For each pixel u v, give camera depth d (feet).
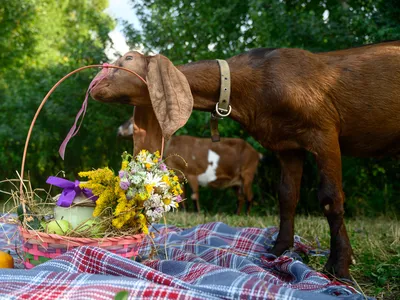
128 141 29.58
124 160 8.82
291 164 11.95
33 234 8.30
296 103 10.34
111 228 8.79
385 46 11.07
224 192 29.14
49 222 8.77
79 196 8.89
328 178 10.43
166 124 9.91
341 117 10.66
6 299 6.59
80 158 30.04
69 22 52.08
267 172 27.78
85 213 8.80
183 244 12.07
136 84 10.57
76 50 30.55
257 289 6.83
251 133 11.34
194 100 10.94
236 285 6.98
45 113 28.96
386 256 12.22
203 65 10.91
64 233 8.48
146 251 11.21
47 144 30.07
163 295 6.48
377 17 22.39
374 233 15.60
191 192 28.48
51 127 29.09
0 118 30.58
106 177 8.87
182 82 10.24
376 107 10.54
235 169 25.32
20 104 29.25
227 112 11.05
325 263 11.25
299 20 24.53
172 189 9.12
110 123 28.55
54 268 7.54
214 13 27.27
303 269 9.11
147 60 10.71
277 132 10.87
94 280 6.93
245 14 28.35
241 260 9.69
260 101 10.81
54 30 45.88
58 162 30.94
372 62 10.69
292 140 10.87
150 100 10.78
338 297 7.31
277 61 10.73
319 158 10.52
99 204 8.63
